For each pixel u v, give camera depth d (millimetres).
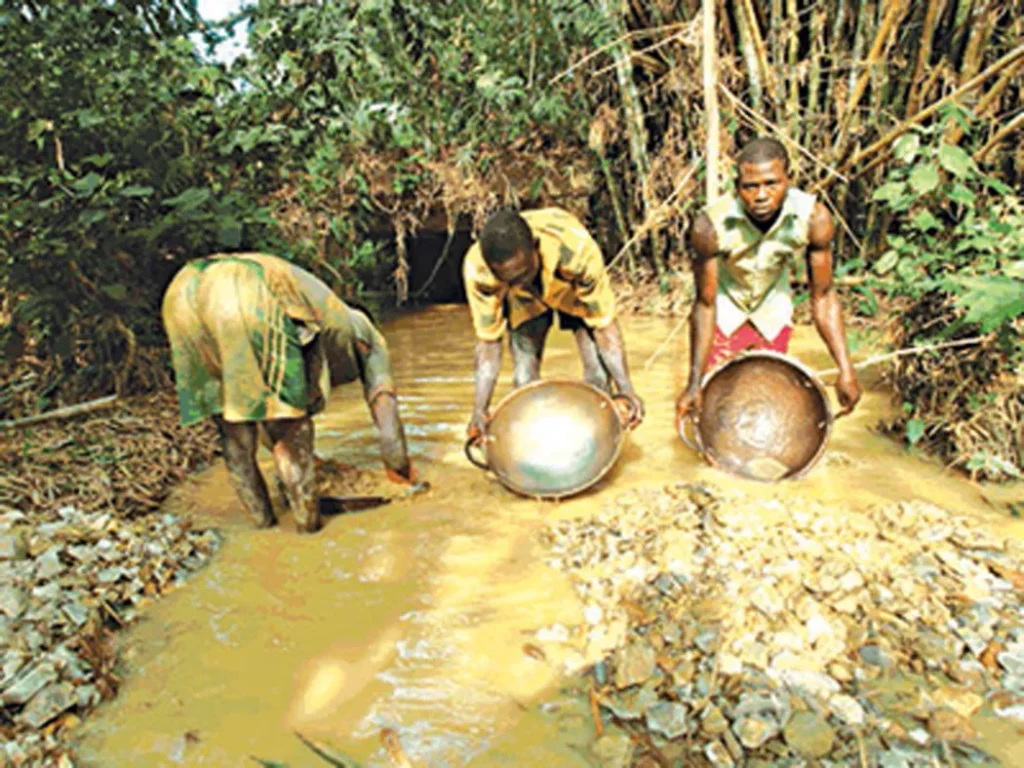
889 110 6027
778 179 3430
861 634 2602
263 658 2680
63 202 4543
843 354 3768
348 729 2359
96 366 5016
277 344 3094
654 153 7617
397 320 7723
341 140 7023
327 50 6957
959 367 4012
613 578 2990
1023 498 3520
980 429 3789
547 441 3842
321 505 3707
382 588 3055
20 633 2629
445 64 7297
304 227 6648
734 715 2314
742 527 3178
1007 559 2977
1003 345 3783
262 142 6070
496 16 7277
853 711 2291
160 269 5121
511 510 3635
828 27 6438
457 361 6090
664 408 4793
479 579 3090
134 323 4984
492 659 2625
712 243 3672
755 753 2193
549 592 2984
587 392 3844
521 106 7367
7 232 4535
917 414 4172
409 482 3852
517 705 2426
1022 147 5648
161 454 4305
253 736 2350
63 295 4602
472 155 7422
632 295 7688
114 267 4766
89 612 2812
